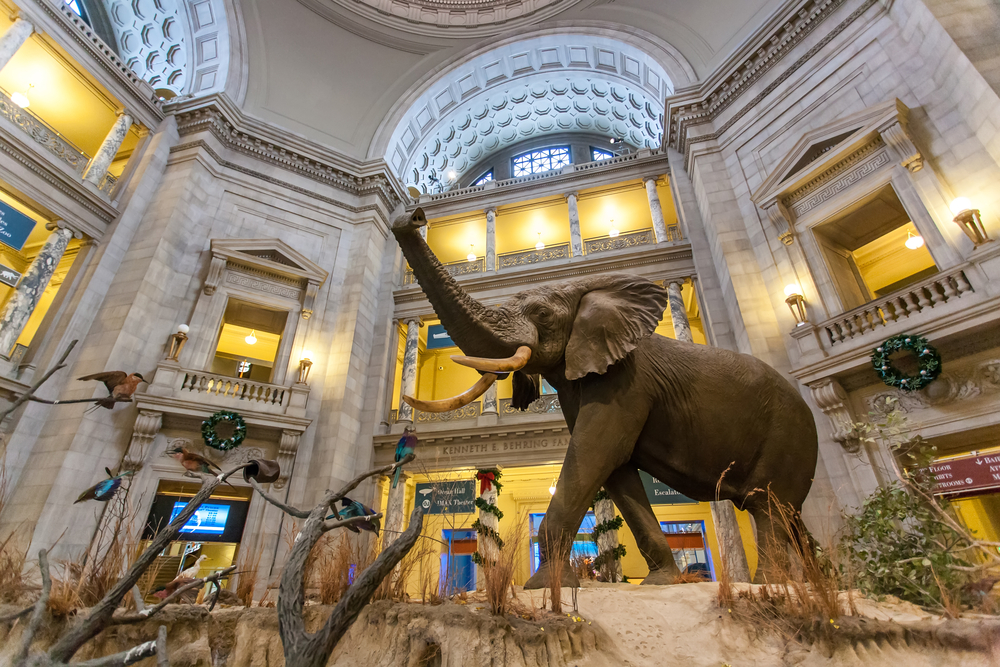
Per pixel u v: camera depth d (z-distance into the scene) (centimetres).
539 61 1827
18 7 1094
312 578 287
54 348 1017
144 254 1158
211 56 1559
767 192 1020
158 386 1052
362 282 1417
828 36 1045
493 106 2006
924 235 790
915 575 266
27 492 881
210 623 243
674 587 290
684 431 355
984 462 621
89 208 1148
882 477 730
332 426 1205
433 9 1789
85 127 1363
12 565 248
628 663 217
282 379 1237
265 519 1051
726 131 1211
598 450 333
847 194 907
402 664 209
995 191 731
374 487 1244
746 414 354
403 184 1655
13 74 1220
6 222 1012
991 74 742
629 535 1320
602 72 1769
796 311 913
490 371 310
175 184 1273
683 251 1311
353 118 1697
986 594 244
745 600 247
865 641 210
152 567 296
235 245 1279
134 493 963
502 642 200
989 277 685
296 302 1340
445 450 1252
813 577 237
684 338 1219
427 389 1755
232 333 1523
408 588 270
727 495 361
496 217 1708
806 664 209
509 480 1450
